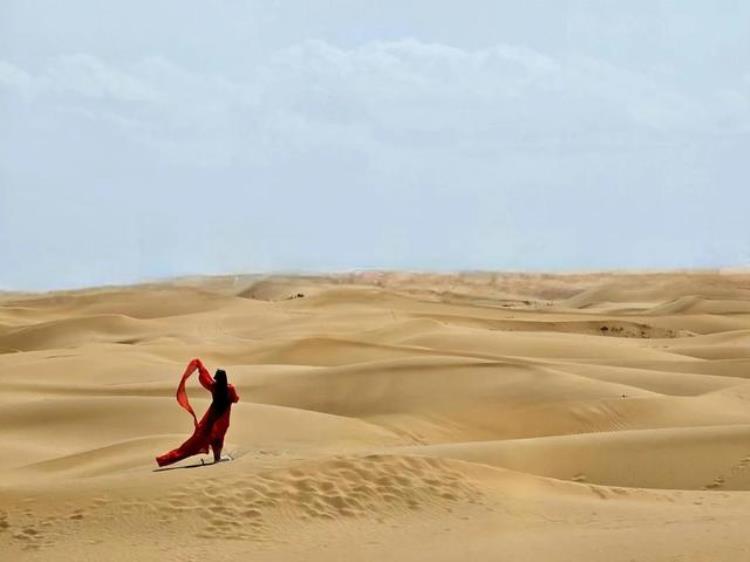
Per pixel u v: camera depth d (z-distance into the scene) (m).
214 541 15.53
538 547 14.59
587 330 92.12
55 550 15.23
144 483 17.75
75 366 53.50
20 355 59.12
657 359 63.41
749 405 41.81
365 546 15.21
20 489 17.77
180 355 59.59
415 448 27.34
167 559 14.68
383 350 59.00
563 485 19.61
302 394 43.38
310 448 30.09
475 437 37.94
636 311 115.06
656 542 14.34
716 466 25.19
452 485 18.34
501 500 17.98
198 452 20.25
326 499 17.22
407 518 16.88
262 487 17.39
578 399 39.81
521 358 57.16
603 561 13.45
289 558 14.59
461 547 14.91
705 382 48.12
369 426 37.09
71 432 35.62
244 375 47.31
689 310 107.56
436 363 45.44
